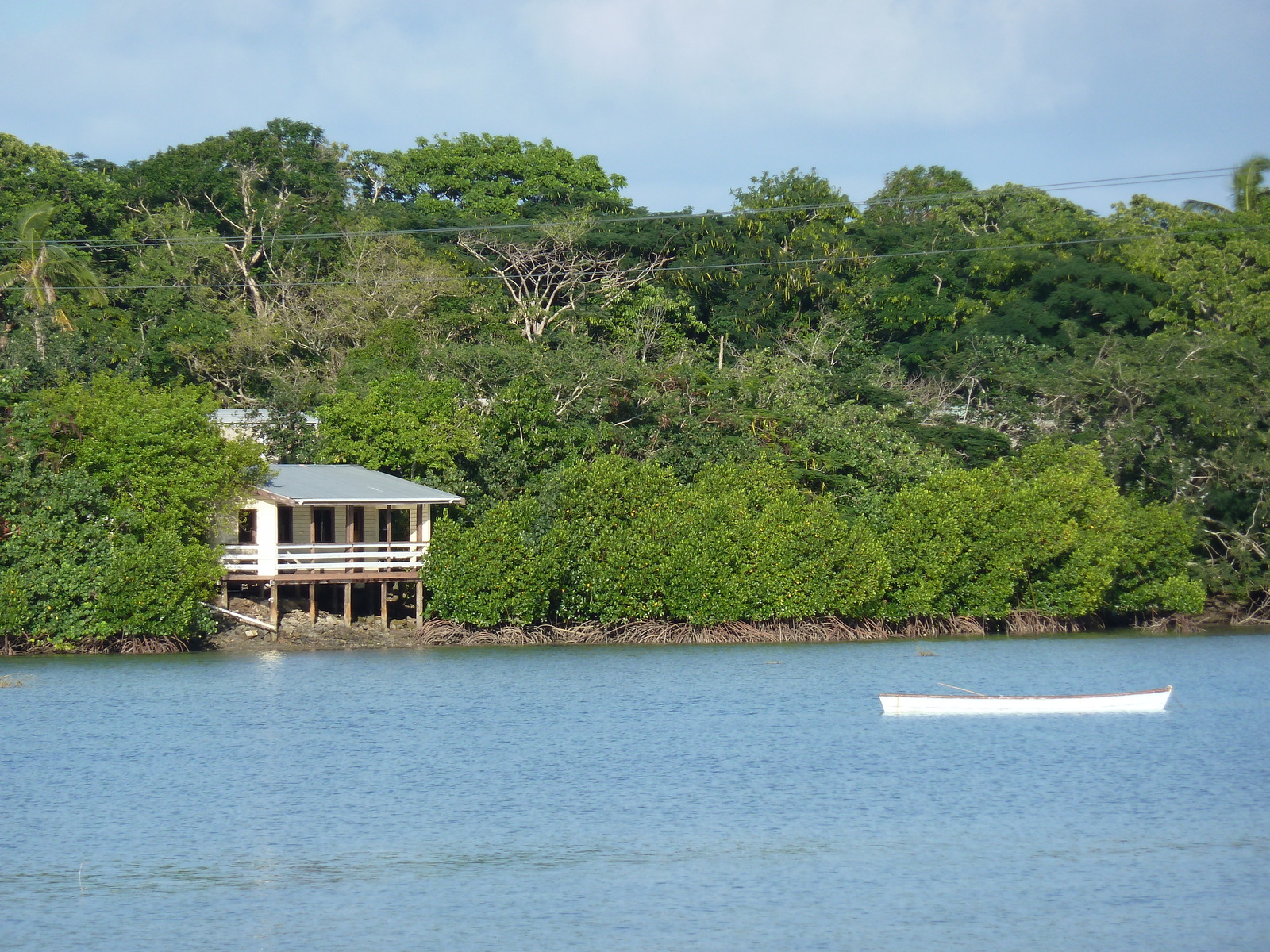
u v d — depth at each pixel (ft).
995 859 276.21
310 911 246.47
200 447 560.61
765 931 236.22
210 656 544.62
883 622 654.53
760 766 359.46
